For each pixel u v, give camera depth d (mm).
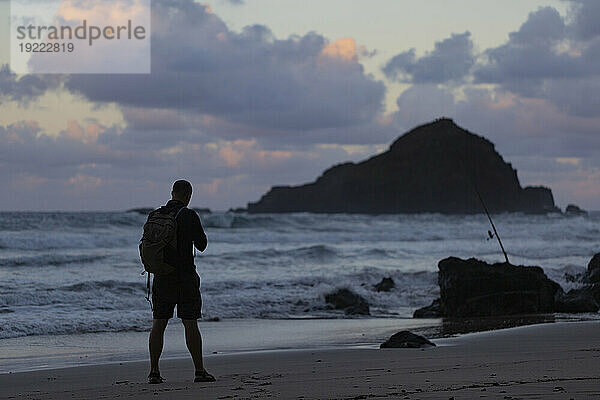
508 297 14742
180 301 6258
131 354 9289
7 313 12812
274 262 24859
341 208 142250
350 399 4770
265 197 158750
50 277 18359
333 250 28375
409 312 15961
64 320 12234
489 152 132250
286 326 12828
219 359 8312
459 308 14898
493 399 4559
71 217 37812
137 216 39406
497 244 35375
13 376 7125
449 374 5984
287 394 5078
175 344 10297
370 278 20609
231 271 21781
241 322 13461
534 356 7430
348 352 8695
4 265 21312
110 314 12992
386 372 6355
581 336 9852
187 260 6242
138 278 18203
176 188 6406
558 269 21359
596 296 15977
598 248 31891
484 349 8508
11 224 35781
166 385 6023
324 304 15898
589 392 4762
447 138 138000
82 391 5867
